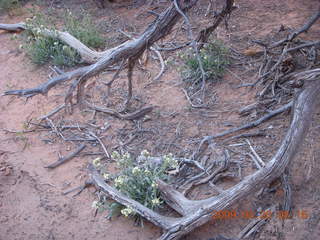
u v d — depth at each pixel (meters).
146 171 3.57
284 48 5.31
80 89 4.38
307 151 4.02
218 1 7.30
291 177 3.78
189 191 3.78
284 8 7.01
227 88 5.19
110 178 4.00
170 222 3.22
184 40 6.27
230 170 3.95
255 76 5.30
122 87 5.43
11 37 6.39
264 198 3.62
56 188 4.03
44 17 7.14
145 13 7.32
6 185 4.13
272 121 4.50
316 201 3.52
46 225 3.68
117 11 7.50
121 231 3.53
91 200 3.86
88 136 4.65
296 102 3.77
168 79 5.51
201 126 4.63
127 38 6.53
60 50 6.11
